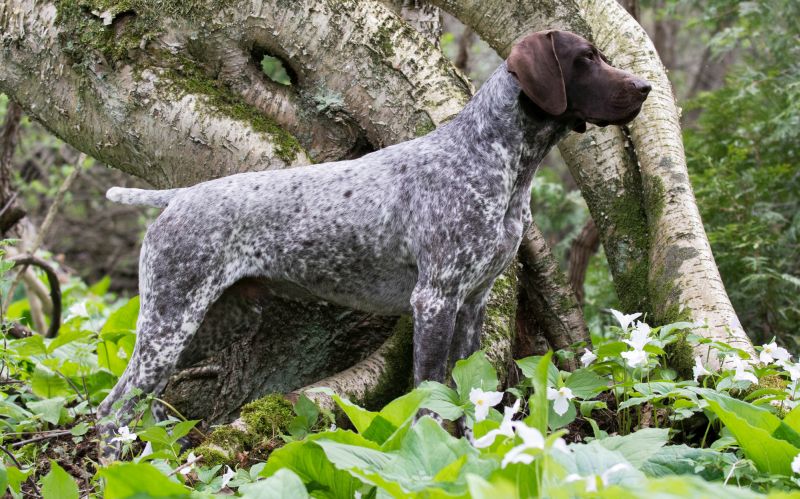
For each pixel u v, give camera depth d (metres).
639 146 2.81
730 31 3.93
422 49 2.77
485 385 2.19
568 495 1.70
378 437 2.12
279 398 2.46
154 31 2.77
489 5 2.86
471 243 2.35
